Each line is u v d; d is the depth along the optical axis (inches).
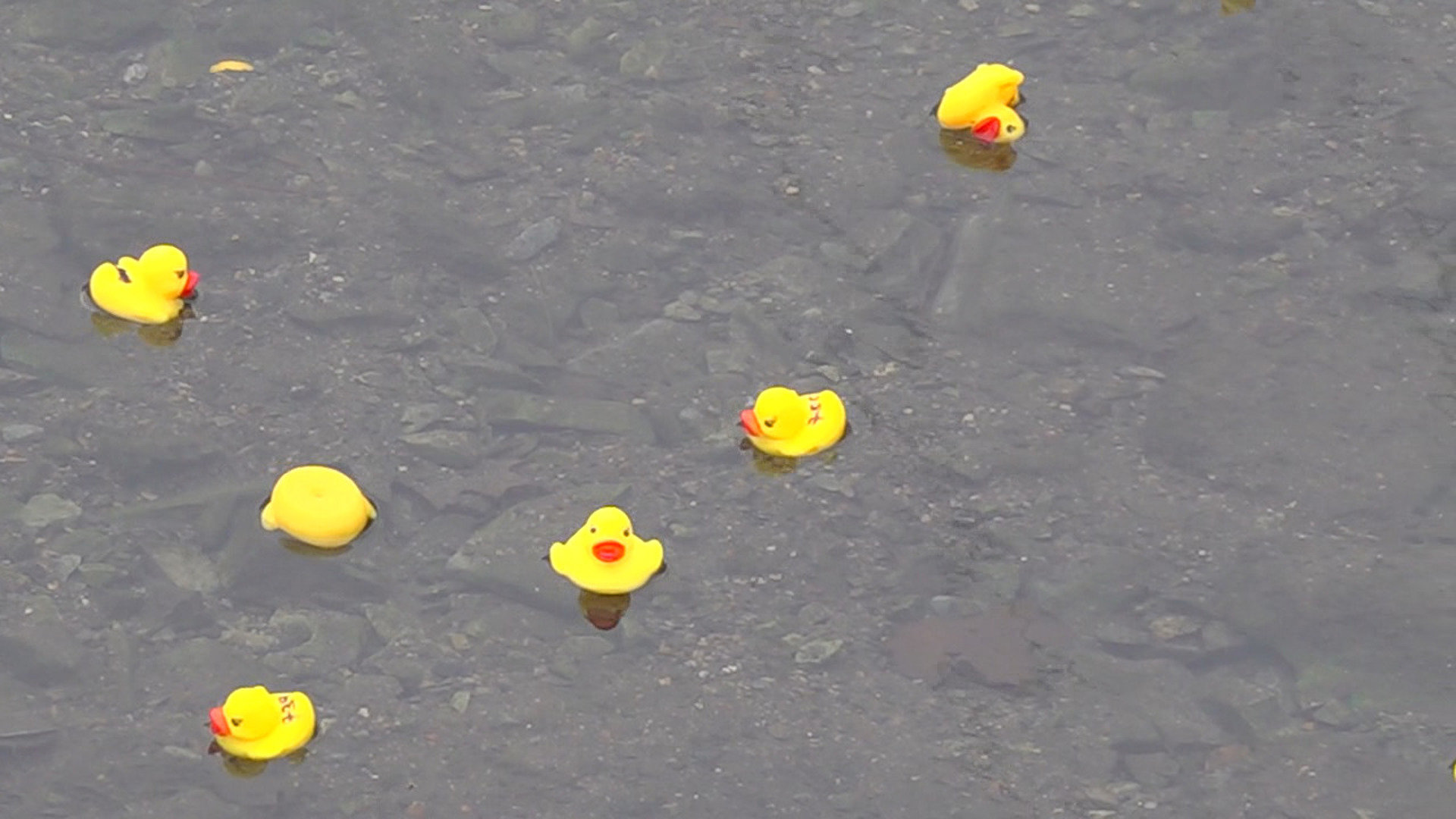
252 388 401.4
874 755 334.6
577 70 491.2
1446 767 335.6
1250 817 326.3
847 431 397.7
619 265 436.1
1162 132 478.6
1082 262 440.8
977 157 468.8
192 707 339.0
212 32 496.7
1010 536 375.9
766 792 327.3
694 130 473.7
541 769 329.7
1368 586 367.6
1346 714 344.5
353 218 444.5
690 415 400.8
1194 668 352.5
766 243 443.5
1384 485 389.4
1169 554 373.7
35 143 458.3
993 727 339.9
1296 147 474.6
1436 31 513.3
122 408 395.5
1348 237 449.4
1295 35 510.3
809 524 377.1
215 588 360.5
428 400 401.4
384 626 354.6
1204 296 433.7
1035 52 502.3
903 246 443.5
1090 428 400.5
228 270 429.1
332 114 473.4
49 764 328.2
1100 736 339.0
